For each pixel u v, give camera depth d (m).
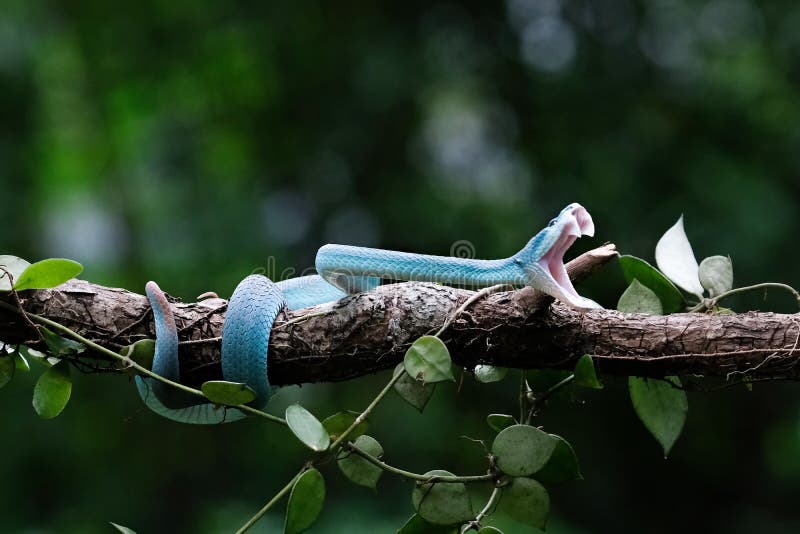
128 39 13.86
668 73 12.19
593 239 10.74
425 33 12.17
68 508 11.39
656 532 11.23
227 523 10.80
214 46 13.68
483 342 3.45
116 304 3.55
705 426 11.46
